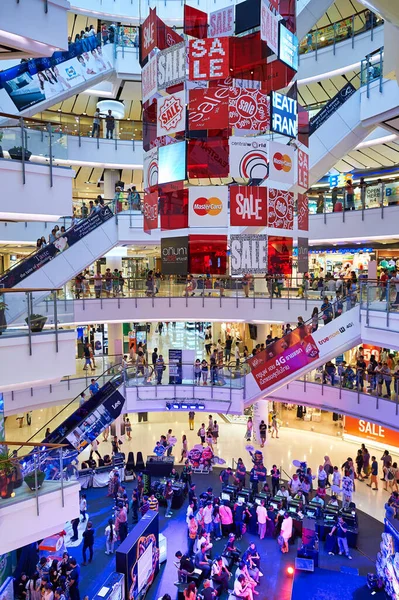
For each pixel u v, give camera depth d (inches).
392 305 546.0
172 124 472.4
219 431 915.4
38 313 360.2
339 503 625.3
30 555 490.9
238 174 479.2
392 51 301.0
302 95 959.0
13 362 345.4
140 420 965.2
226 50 455.2
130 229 752.3
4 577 446.9
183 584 472.4
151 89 495.2
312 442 853.8
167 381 785.6
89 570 514.3
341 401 700.7
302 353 669.3
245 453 811.4
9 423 922.7
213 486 705.6
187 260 508.1
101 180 1069.8
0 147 381.4
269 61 488.1
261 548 556.7
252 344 1042.1
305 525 530.6
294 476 642.2
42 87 699.4
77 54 776.3
